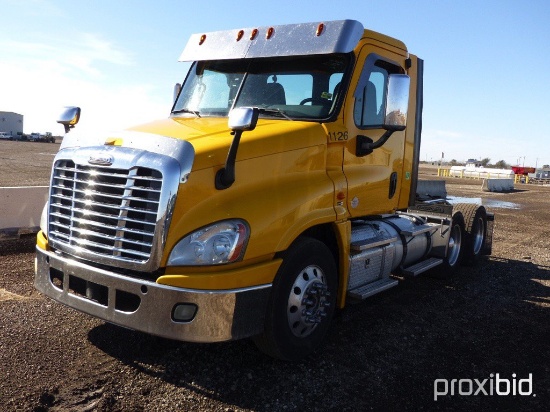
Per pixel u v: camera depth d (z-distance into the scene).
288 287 3.90
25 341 4.18
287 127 4.22
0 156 33.12
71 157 3.88
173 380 3.75
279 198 3.85
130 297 3.50
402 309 5.82
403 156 5.86
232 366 4.03
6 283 5.71
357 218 5.45
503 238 11.66
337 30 4.54
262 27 5.02
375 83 5.17
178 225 3.43
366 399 3.70
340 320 5.30
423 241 6.32
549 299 6.62
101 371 3.80
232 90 5.05
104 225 3.61
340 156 4.66
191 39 5.54
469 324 5.45
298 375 3.97
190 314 3.39
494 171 47.50
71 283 3.83
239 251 3.52
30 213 8.16
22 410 3.20
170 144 3.51
